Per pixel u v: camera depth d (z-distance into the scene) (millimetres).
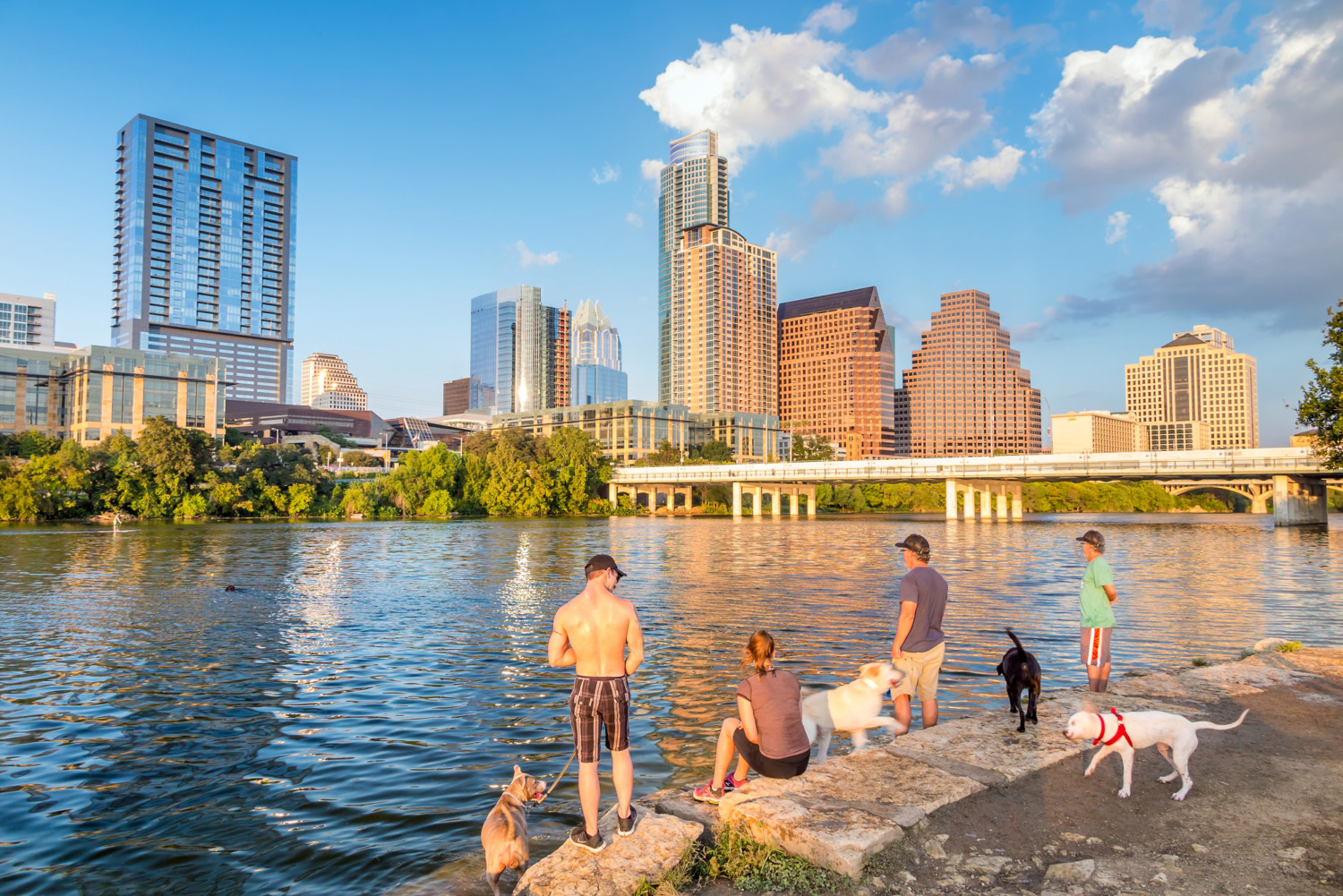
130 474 84750
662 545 51594
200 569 34281
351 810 7789
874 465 101125
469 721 11055
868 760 7000
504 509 114250
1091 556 9742
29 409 129875
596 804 5512
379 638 17719
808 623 19422
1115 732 6371
